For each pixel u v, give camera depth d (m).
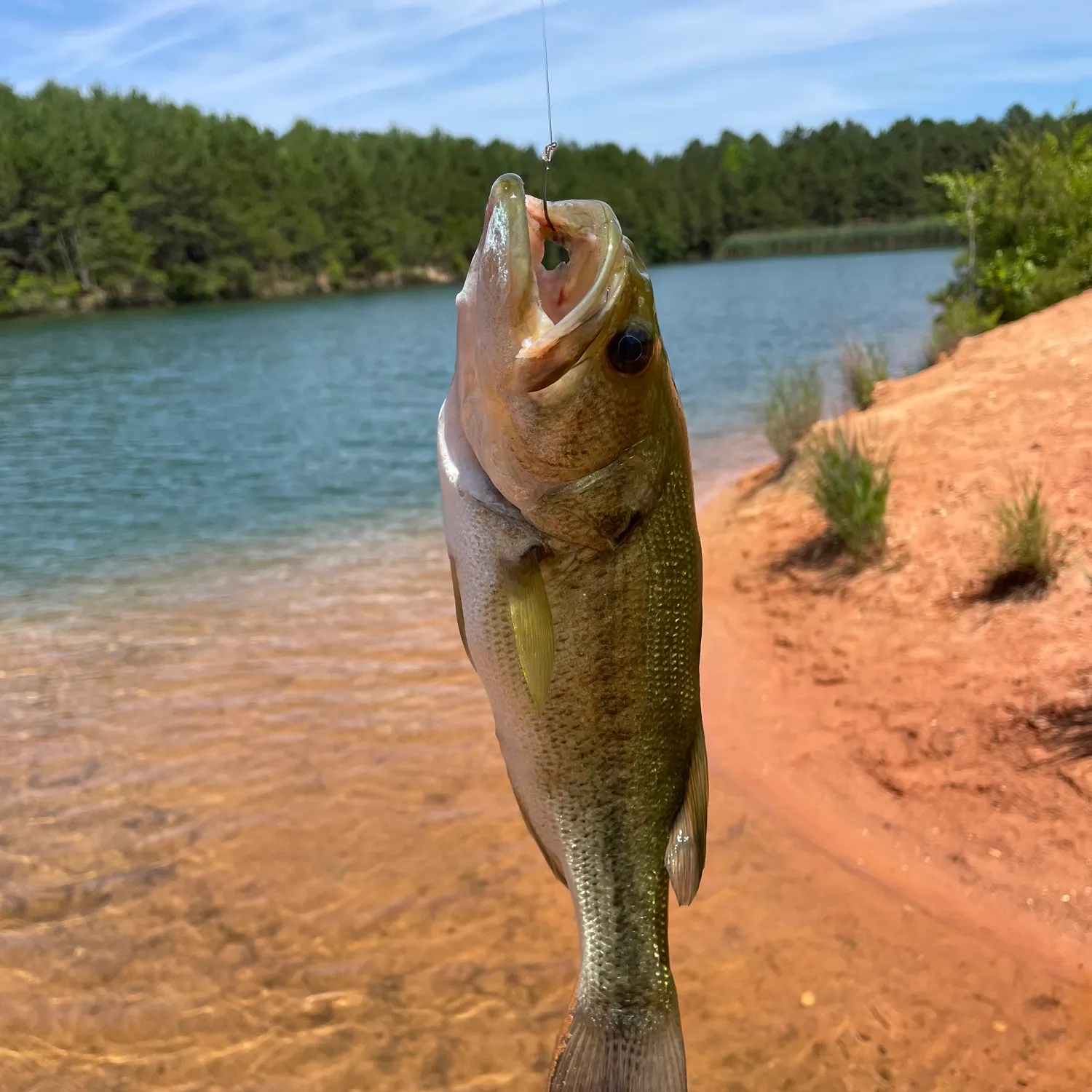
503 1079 0.51
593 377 0.35
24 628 1.12
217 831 0.70
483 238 0.36
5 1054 0.53
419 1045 0.53
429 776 0.77
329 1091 0.51
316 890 0.64
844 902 0.61
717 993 0.55
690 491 0.38
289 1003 0.56
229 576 1.31
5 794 0.75
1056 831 0.63
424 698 0.90
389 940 0.60
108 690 0.93
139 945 0.60
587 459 0.35
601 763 0.38
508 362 0.35
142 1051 0.53
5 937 0.60
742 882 0.63
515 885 0.64
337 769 0.78
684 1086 0.37
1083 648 0.76
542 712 0.37
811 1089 0.50
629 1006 0.38
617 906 0.38
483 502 0.37
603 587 0.37
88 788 0.76
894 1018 0.53
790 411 1.67
